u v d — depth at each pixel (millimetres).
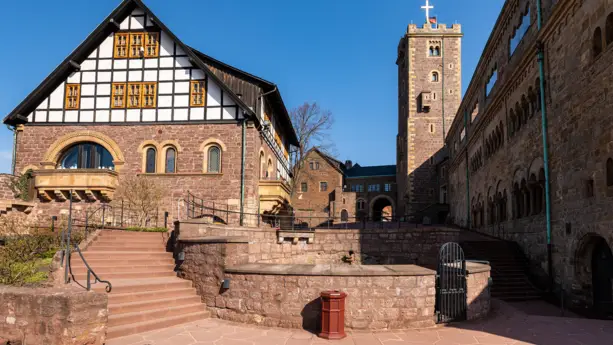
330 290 10172
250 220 22328
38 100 24062
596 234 13336
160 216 22500
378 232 20969
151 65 23875
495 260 19859
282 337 9648
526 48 18984
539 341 9680
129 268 12930
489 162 28156
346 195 65000
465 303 11422
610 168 12570
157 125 23469
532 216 19156
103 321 8773
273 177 29359
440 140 53438
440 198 52250
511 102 22469
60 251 11734
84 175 22031
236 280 11109
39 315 8375
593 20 13516
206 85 23484
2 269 12102
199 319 11055
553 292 16453
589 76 13742
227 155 22891
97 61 24109
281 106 28016
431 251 20234
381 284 10539
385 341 9484
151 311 10289
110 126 23609
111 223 20734
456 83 54375
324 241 21141
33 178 22781
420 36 55438
